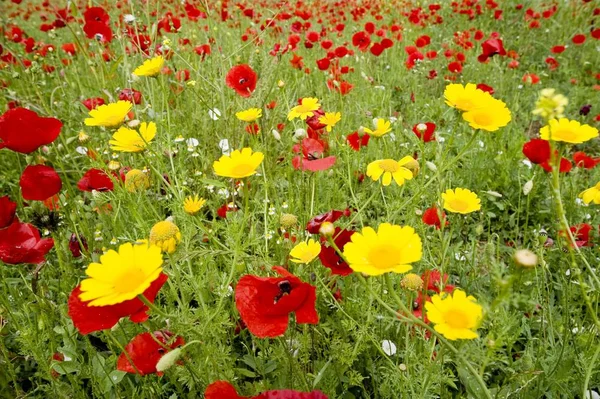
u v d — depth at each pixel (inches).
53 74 55.6
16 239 25.3
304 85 55.9
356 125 48.8
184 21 69.5
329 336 26.3
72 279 29.0
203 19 75.7
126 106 25.0
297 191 34.2
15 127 26.3
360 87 59.2
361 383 25.1
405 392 22.0
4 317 27.2
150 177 32.5
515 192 41.4
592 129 21.5
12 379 26.2
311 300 19.1
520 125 55.2
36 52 60.1
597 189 24.7
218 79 47.0
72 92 55.0
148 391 24.3
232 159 21.7
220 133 42.3
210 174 37.7
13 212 25.1
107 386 24.4
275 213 29.9
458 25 96.5
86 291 17.1
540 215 39.6
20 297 28.7
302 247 21.4
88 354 25.8
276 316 19.2
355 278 28.0
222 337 25.2
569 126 21.7
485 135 47.3
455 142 47.8
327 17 91.4
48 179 26.4
